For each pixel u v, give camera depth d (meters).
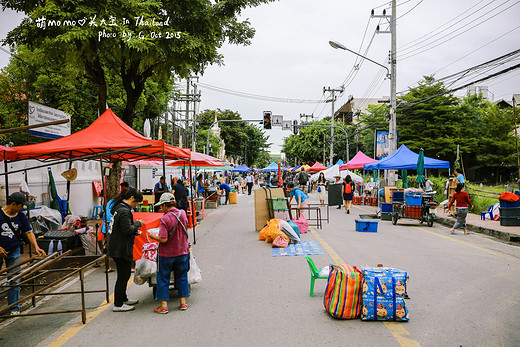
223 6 12.87
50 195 12.60
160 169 27.50
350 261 8.16
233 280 6.94
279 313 5.22
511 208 12.86
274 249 9.72
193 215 10.80
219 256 9.05
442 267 7.68
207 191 23.06
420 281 6.65
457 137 37.41
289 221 11.80
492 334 4.42
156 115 30.16
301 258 8.62
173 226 5.39
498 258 8.59
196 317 5.16
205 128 71.25
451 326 4.67
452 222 15.22
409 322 4.82
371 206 24.14
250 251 9.60
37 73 19.77
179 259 5.43
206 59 13.02
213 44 13.05
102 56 12.21
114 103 21.47
